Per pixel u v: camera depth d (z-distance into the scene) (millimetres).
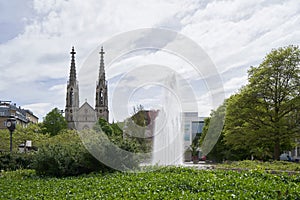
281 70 29438
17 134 48156
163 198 6723
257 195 6660
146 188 7832
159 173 10703
